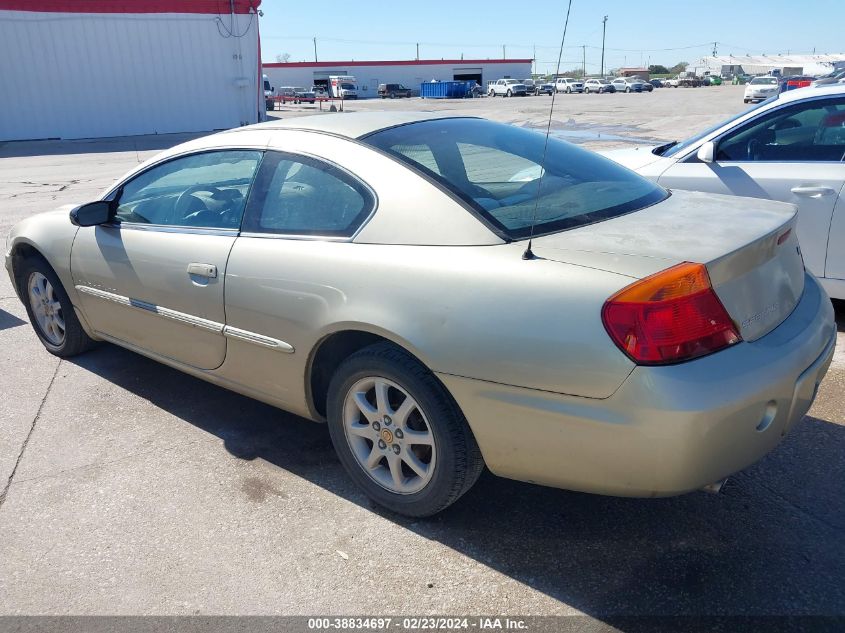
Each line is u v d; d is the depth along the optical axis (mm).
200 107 24719
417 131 3086
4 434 3580
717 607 2291
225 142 3391
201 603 2406
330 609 2359
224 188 3287
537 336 2256
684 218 2674
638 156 5238
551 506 2861
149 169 3715
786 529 2660
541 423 2291
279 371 3014
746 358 2213
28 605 2426
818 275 4500
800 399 2383
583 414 2203
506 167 2949
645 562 2516
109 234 3738
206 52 24219
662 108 30812
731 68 100062
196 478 3148
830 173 4355
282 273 2881
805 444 3232
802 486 2922
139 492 3055
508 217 2578
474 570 2514
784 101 4613
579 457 2264
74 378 4238
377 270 2609
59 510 2945
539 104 38781
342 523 2805
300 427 3584
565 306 2229
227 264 3098
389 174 2752
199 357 3404
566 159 3178
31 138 23078
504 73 75125
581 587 2410
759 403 2189
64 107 23156
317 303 2762
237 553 2648
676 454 2113
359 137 2959
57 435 3561
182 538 2744
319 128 3100
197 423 3652
